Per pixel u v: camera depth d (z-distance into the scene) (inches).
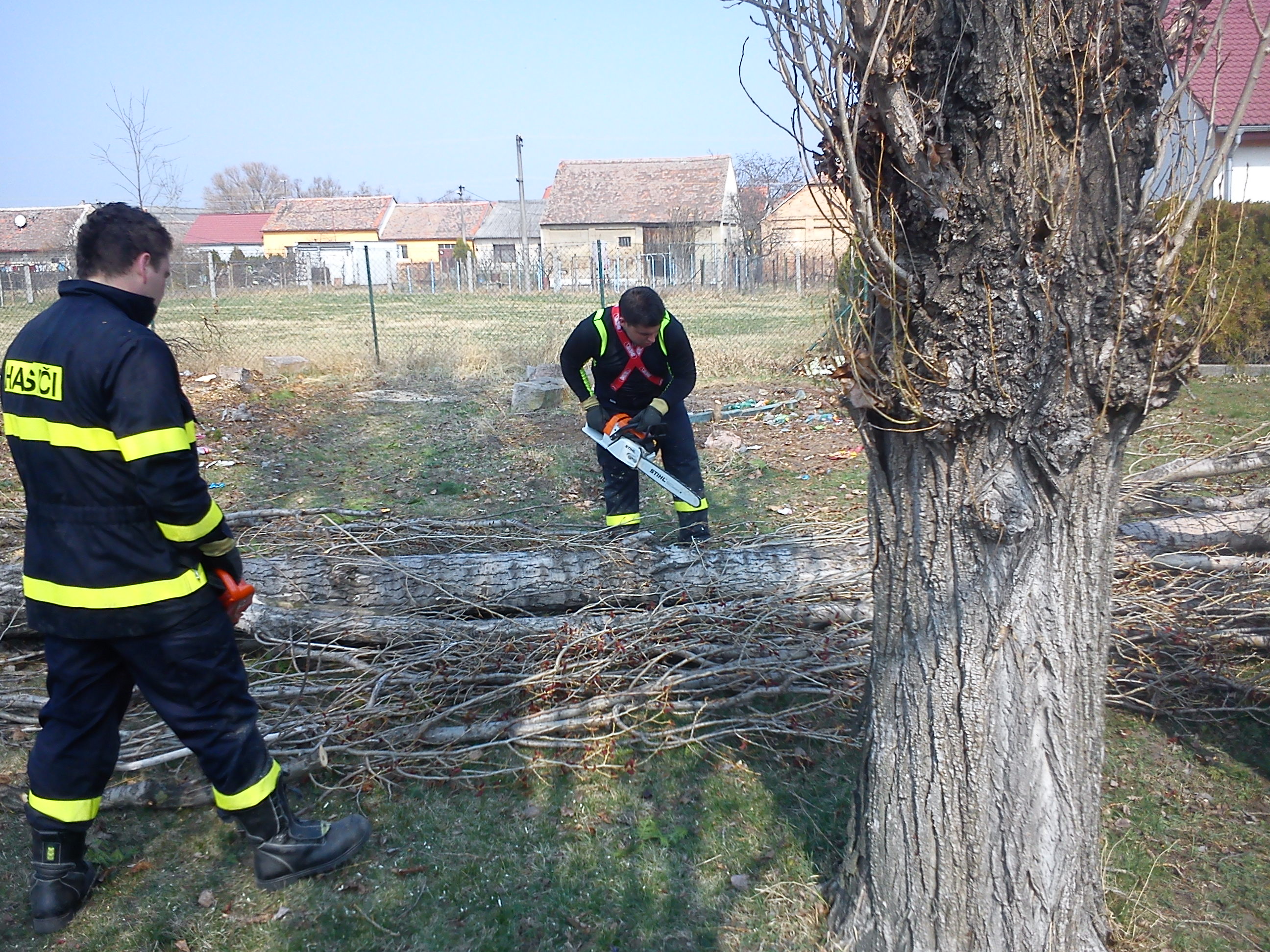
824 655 148.3
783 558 168.1
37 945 101.4
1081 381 73.7
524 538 192.9
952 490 80.7
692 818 121.7
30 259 1758.1
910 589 85.7
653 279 959.0
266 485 274.1
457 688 144.8
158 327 719.7
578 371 182.9
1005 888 86.4
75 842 104.7
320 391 430.3
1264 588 157.6
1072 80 68.7
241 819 107.7
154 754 133.0
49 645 99.6
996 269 72.1
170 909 106.9
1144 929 99.8
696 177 1760.6
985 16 68.1
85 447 92.4
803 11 72.6
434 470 290.2
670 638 152.5
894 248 74.4
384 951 100.8
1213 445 281.3
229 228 2370.8
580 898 107.7
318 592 166.4
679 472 186.4
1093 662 84.6
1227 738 136.9
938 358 75.7
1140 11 68.3
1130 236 70.8
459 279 1154.7
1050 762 84.4
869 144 73.8
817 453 301.6
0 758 136.3
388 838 118.7
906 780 88.9
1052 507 78.8
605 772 131.8
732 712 144.9
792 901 105.6
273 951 100.9
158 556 96.0
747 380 437.4
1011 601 81.3
